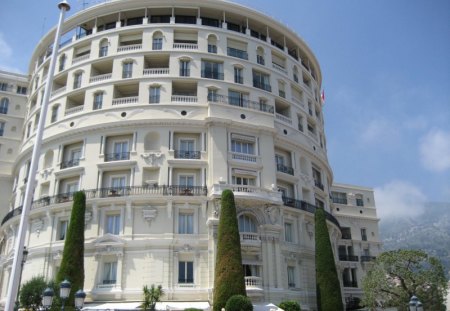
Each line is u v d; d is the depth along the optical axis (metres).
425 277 37.28
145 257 40.81
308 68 64.50
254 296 39.88
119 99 48.53
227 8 54.38
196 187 43.84
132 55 50.66
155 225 42.09
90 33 56.19
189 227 42.94
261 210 44.38
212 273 40.28
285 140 51.12
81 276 37.62
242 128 47.66
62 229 44.62
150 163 44.59
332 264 42.84
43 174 48.59
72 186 47.00
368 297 39.25
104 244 41.19
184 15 54.72
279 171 48.91
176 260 40.94
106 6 53.41
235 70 52.34
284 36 59.59
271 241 43.72
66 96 51.59
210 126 46.44
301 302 44.66
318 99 64.75
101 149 46.22
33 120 56.03
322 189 56.62
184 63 50.69
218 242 37.94
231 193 39.56
